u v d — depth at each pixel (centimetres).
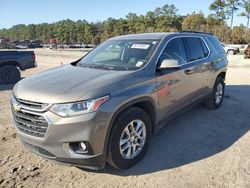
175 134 516
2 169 398
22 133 368
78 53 3378
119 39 534
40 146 352
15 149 459
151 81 418
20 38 17412
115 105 354
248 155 436
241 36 8025
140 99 392
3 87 1030
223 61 671
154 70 432
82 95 339
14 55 1118
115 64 455
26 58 1151
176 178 373
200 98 584
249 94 831
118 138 365
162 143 479
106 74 400
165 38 489
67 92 345
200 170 392
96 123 338
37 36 16050
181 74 489
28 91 364
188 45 543
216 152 446
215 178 372
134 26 11506
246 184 359
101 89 352
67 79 387
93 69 437
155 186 356
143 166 404
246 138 500
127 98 369
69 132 334
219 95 672
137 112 389
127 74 398
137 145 405
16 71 1130
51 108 337
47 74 429
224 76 690
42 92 353
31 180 372
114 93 358
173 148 460
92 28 12875
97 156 348
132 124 388
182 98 505
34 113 346
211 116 616
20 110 360
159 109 442
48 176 382
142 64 432
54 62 2031
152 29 10356
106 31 12244
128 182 366
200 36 604
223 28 8100
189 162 415
